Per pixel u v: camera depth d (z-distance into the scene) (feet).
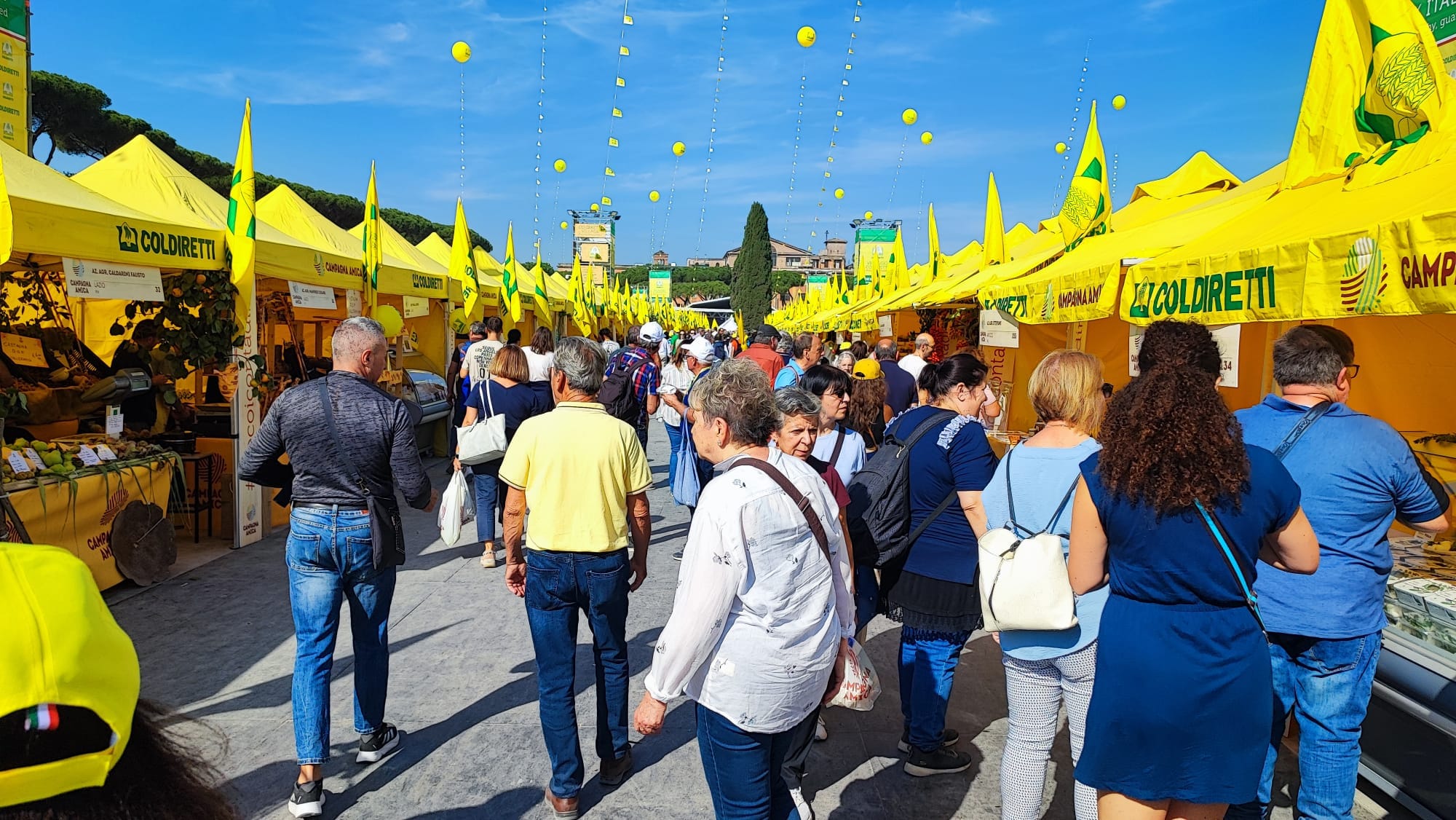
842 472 12.60
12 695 2.56
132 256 18.02
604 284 113.09
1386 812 10.54
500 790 10.90
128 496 18.90
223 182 107.96
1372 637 8.66
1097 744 6.85
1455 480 12.91
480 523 21.38
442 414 38.22
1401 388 16.34
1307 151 13.70
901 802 10.78
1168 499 6.50
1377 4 12.23
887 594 11.14
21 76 23.61
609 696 10.87
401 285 34.68
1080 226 21.62
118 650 2.91
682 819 10.30
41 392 20.67
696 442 7.90
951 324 41.63
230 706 13.12
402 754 11.76
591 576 10.21
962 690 14.46
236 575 20.11
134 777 2.99
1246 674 6.51
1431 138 11.12
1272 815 10.39
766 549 6.89
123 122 91.35
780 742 7.40
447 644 15.98
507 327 54.03
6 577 2.72
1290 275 10.05
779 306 263.08
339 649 15.64
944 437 10.75
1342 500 8.51
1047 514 8.51
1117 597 6.98
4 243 13.74
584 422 10.41
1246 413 9.38
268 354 35.40
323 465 10.37
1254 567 6.59
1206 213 18.66
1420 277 8.04
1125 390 7.14
